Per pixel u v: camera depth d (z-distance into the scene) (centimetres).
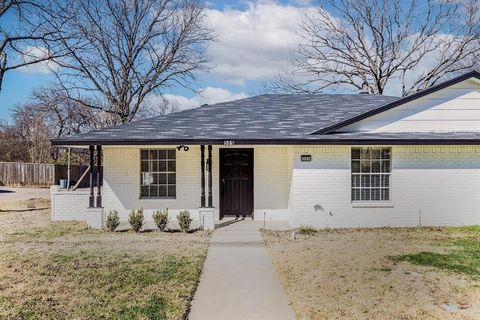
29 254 933
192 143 1227
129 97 3192
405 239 1088
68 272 781
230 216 1462
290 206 1355
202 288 708
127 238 1134
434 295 655
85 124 3281
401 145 1252
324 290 684
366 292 670
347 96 1825
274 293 680
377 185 1307
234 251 971
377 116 1317
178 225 1332
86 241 1091
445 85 1312
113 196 1427
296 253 938
